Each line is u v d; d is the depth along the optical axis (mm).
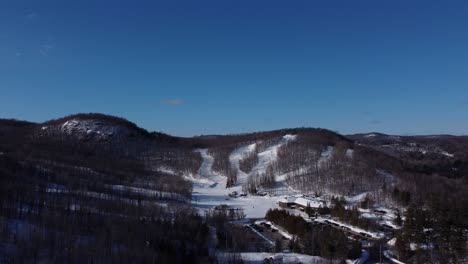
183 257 162375
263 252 183125
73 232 175250
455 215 194125
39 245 158750
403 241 180250
